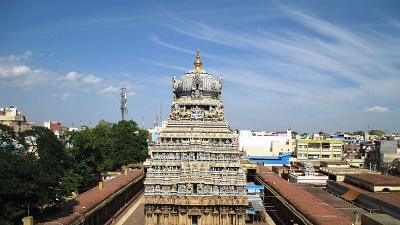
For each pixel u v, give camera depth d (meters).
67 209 63.84
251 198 88.88
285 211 78.75
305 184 107.00
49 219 58.03
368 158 152.62
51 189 60.97
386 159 139.25
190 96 80.69
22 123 156.75
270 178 102.69
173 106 80.06
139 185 117.06
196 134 75.38
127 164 144.50
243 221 72.19
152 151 74.69
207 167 73.25
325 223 55.31
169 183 73.00
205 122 77.81
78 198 72.88
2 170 53.12
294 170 124.38
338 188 97.56
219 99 83.06
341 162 137.00
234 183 72.44
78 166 101.38
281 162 157.75
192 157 73.81
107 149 138.75
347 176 100.38
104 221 76.81
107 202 75.25
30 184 54.34
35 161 61.16
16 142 74.06
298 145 157.12
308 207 66.06
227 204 71.75
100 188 84.19
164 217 72.88
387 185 84.25
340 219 57.88
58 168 63.28
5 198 53.59
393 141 144.62
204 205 71.56
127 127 153.25
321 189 100.50
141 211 91.94
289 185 91.00
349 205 78.88
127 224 79.19
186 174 72.69
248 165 116.12
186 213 72.19
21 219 55.88
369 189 85.94
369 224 51.50
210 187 72.38
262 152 171.25
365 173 106.12
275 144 174.00
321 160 151.88
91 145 102.75
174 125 77.38
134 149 146.38
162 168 74.06
